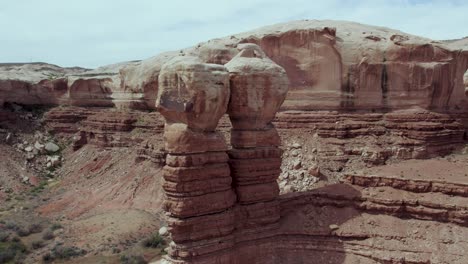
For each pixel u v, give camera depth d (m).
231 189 23.38
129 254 29.95
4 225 37.75
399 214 24.31
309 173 34.81
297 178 34.84
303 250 24.11
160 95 21.36
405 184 24.92
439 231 22.88
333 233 24.20
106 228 34.78
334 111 37.94
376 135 36.09
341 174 34.47
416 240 22.81
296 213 25.75
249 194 23.80
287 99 39.62
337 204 25.69
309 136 37.78
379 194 25.05
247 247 23.55
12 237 35.03
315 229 24.53
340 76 37.59
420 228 23.31
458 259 21.31
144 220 35.59
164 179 21.47
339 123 37.00
